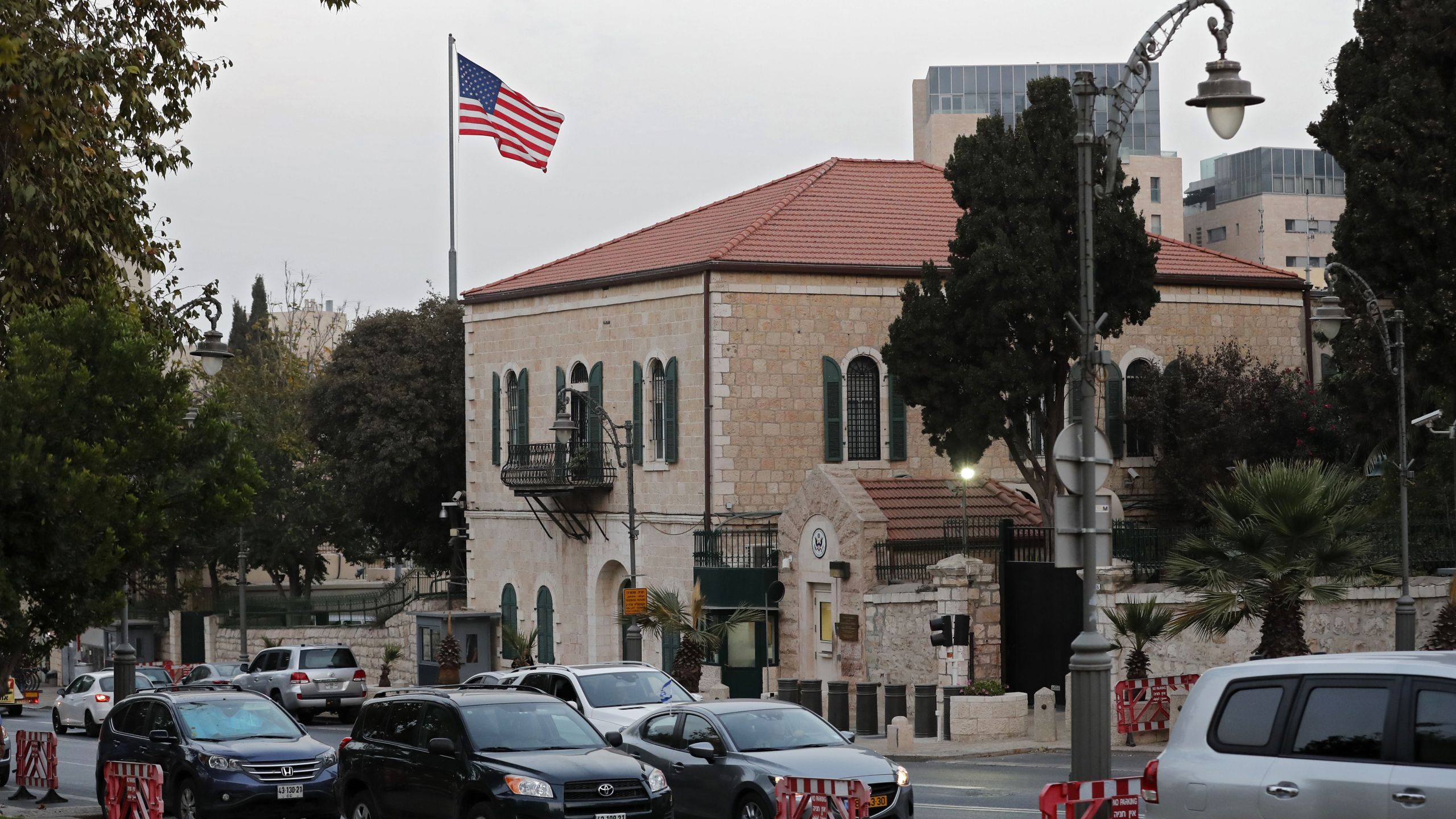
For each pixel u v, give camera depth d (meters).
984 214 43.75
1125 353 55.75
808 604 48.22
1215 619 31.22
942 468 53.91
